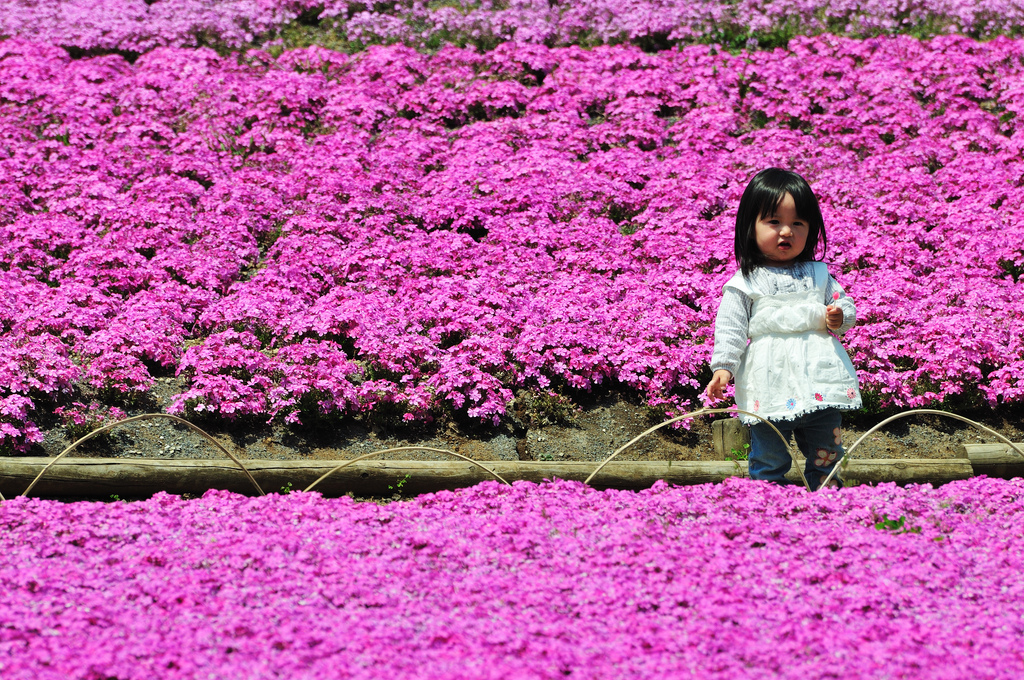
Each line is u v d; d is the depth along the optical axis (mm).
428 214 10359
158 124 12320
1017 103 13094
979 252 9281
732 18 16297
